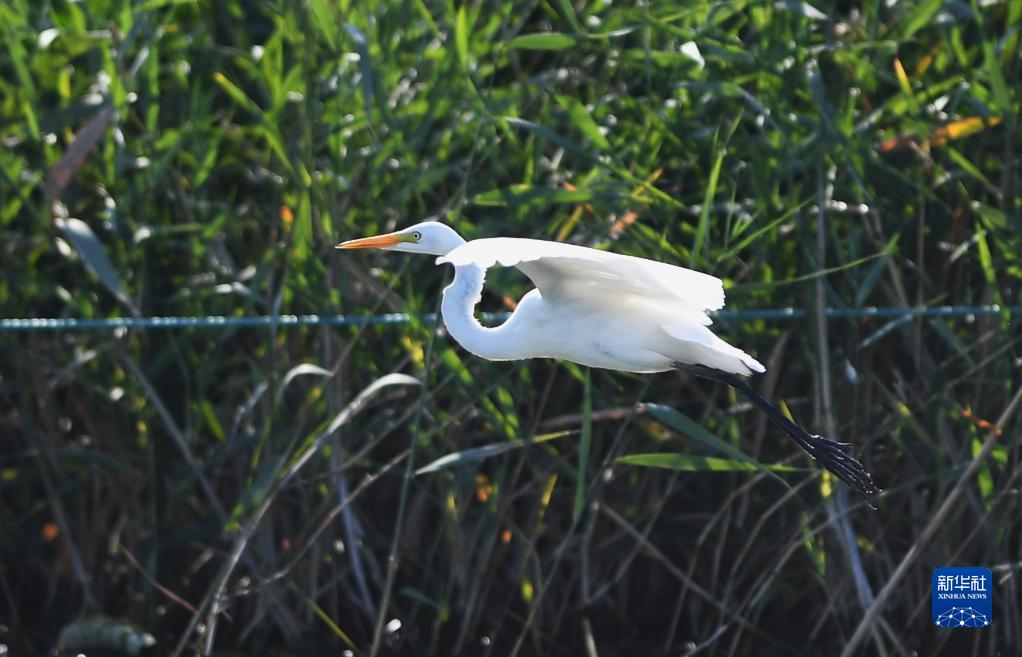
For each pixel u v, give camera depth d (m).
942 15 10.13
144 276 10.61
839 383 10.07
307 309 10.48
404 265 9.03
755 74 9.67
